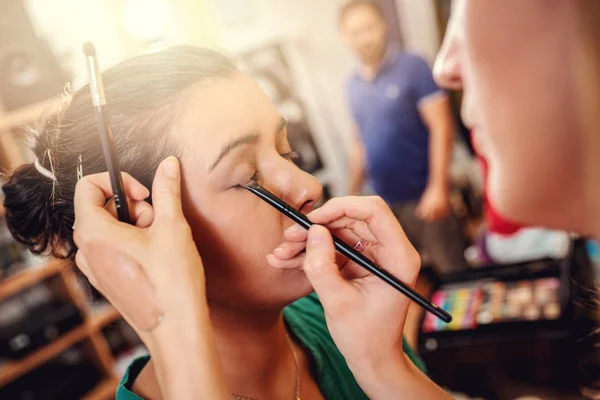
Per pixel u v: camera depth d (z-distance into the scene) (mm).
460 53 587
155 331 503
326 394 771
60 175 663
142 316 502
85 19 2621
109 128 521
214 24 3062
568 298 1312
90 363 2527
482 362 1411
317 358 780
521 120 437
